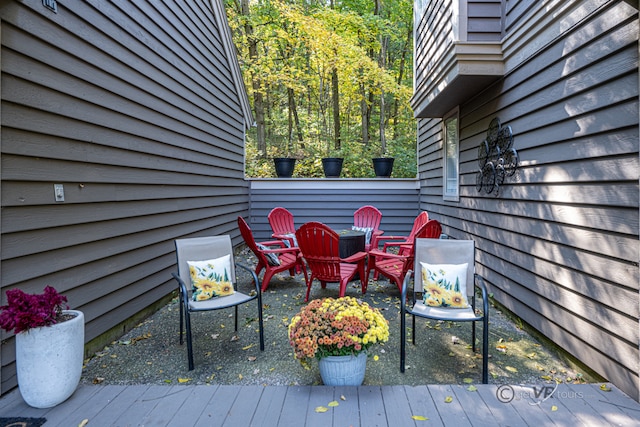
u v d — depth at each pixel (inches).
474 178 167.9
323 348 80.4
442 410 72.3
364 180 289.0
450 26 143.8
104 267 111.2
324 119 522.6
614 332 79.7
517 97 124.8
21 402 76.0
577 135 92.7
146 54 137.2
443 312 96.7
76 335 78.2
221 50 229.8
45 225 88.3
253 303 153.3
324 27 419.8
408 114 526.6
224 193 235.8
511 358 102.0
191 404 75.2
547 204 106.7
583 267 90.4
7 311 69.7
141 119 133.3
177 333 122.0
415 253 108.0
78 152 100.3
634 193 74.3
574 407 72.6
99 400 77.0
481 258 160.1
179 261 110.6
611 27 80.5
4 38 77.5
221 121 230.1
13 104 79.6
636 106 73.9
